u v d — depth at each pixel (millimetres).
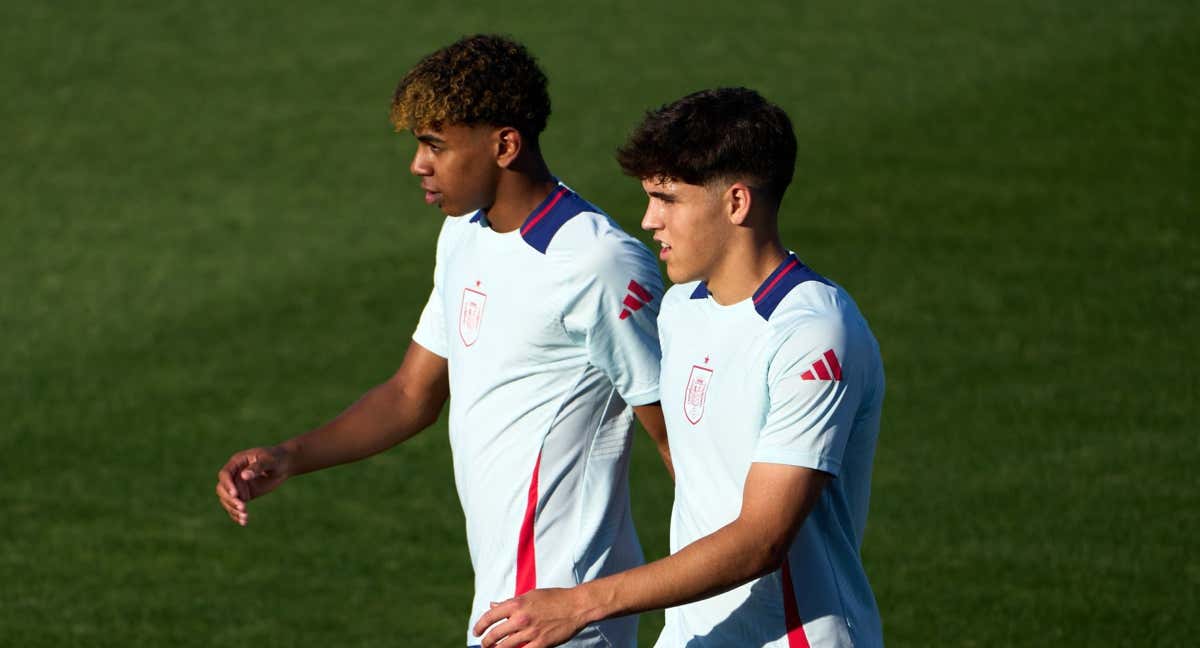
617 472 11688
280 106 45125
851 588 9695
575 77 47219
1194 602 18062
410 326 29812
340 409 25859
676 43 50281
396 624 18172
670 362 10000
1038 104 43219
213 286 32281
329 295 31562
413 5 54531
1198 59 46062
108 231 35656
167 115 44312
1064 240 33406
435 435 24797
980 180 37625
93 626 18062
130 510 21844
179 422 25312
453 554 20328
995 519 20750
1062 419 24250
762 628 9609
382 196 38125
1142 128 41094
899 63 47625
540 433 11406
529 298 11164
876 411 9562
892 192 36938
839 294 9398
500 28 51844
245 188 38750
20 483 22828
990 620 17781
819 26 51688
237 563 20031
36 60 48812
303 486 22688
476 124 10852
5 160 40656
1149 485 21641
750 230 9344
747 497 9047
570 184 38938
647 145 9227
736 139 9109
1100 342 27688
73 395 26531
